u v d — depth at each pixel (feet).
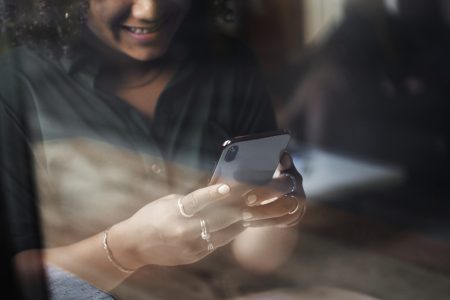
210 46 4.72
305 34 6.99
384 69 7.61
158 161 4.39
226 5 4.98
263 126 4.91
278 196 4.21
